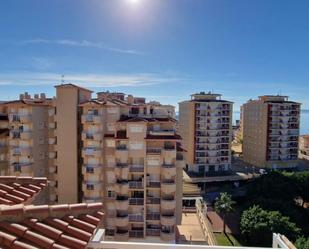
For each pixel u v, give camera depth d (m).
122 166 45.62
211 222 60.91
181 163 46.31
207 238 44.38
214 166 94.25
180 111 102.25
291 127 98.69
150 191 45.75
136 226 45.56
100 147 46.97
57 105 48.75
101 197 46.72
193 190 79.25
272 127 97.69
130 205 45.62
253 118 104.12
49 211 7.46
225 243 51.56
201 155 93.62
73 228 7.23
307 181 66.50
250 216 50.66
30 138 50.53
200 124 93.25
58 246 6.52
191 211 56.62
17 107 50.44
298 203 68.56
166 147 45.66
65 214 7.64
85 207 7.92
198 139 93.38
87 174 47.03
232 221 61.31
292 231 46.88
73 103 48.56
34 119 51.12
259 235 47.91
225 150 95.31
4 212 6.89
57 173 50.69
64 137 48.88
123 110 50.78
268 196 64.25
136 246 7.60
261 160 99.56
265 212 50.06
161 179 45.59
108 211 46.34
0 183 9.70
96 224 7.67
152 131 46.59
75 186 49.00
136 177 46.28
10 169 50.31
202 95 95.94
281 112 97.38
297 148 99.69
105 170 47.06
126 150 45.59
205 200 73.31
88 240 7.09
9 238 6.30
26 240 6.52
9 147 51.03
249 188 69.81
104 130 47.59
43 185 9.95
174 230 44.50
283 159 98.56
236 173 93.69
